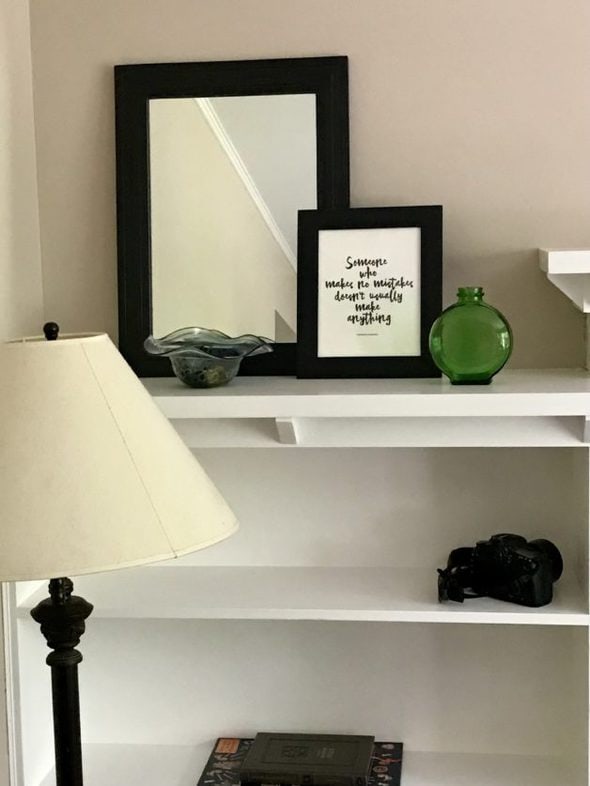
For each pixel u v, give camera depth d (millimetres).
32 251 1939
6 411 1233
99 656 2055
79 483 1214
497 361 1713
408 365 1810
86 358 1273
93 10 1915
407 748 2010
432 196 1881
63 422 1230
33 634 1884
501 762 1953
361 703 2014
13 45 1861
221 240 1898
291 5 1870
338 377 1830
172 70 1892
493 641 1974
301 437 1746
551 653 1963
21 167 1891
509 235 1875
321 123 1857
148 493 1252
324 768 1843
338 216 1824
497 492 1936
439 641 1984
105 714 2066
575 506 1872
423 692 1999
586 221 1858
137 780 1903
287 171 1873
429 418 1712
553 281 1752
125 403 1287
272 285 1890
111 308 1970
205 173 1896
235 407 1686
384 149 1880
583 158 1848
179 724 2055
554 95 1841
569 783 1855
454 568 1779
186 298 1915
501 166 1863
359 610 1747
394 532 1967
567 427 1690
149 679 2051
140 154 1905
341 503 1971
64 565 1182
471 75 1852
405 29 1854
